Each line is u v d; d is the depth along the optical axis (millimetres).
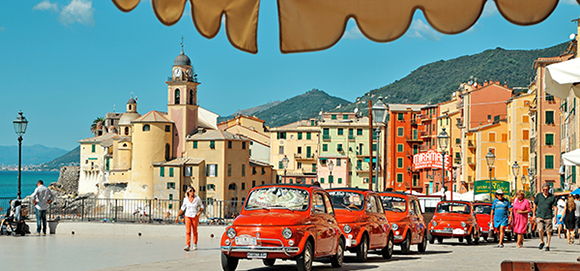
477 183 67562
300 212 14742
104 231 27109
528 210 24141
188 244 20188
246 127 135125
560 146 66750
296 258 14000
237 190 117000
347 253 21375
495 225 25594
